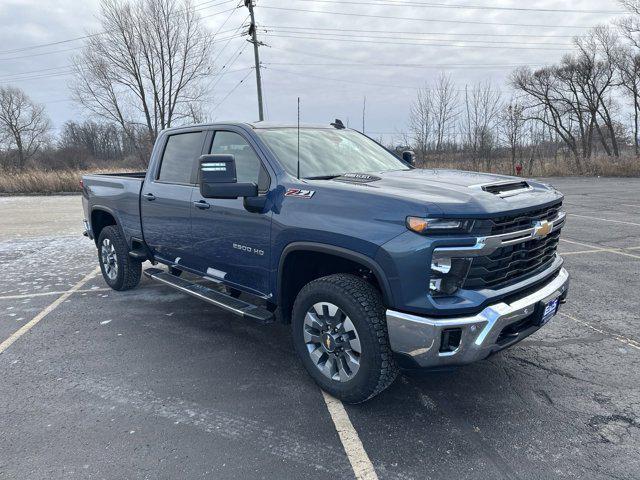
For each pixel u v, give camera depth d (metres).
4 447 2.73
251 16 26.84
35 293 5.77
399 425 2.91
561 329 4.36
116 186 5.41
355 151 4.16
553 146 43.81
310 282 3.21
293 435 2.82
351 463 2.56
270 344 4.18
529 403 3.14
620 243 8.16
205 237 4.06
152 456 2.63
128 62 37.75
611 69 39.94
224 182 3.24
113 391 3.37
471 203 2.63
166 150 4.79
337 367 3.13
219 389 3.38
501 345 2.76
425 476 2.45
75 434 2.85
